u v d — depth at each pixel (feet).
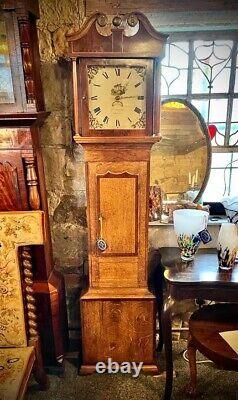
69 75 5.23
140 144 4.58
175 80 5.75
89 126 4.51
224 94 5.81
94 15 4.04
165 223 5.89
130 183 4.76
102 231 4.97
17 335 4.90
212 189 6.34
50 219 5.90
